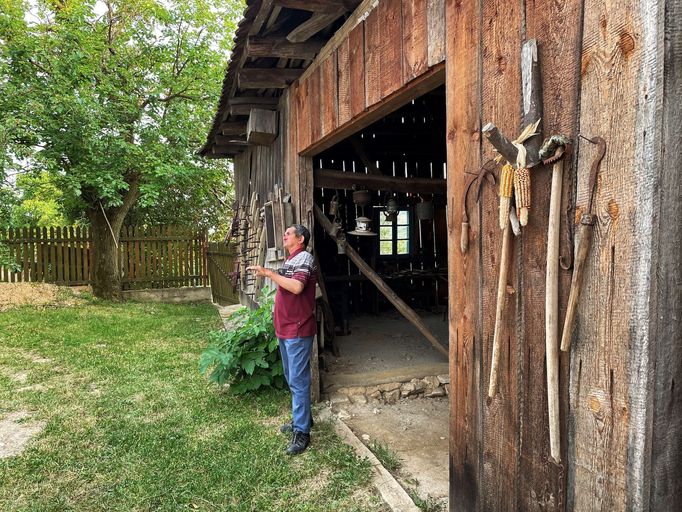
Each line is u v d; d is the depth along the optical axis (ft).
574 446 4.02
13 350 17.48
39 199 36.65
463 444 5.66
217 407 11.78
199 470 8.60
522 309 4.61
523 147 4.23
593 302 3.80
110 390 13.11
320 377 12.75
